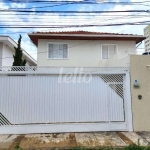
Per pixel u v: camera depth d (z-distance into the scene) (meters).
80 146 5.16
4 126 6.48
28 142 5.57
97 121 6.85
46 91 6.80
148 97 7.00
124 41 12.73
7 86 6.68
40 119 6.66
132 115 6.92
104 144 5.36
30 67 6.97
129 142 5.54
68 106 6.81
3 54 12.46
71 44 12.33
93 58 12.36
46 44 12.08
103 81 7.06
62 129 6.67
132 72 7.09
